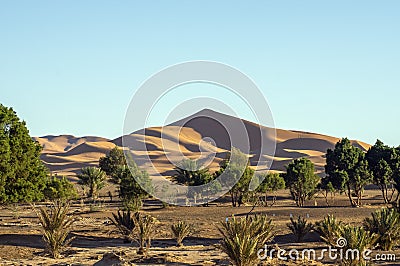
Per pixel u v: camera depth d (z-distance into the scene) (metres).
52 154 194.25
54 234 25.22
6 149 31.67
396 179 66.56
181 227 30.42
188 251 26.73
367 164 67.56
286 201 75.69
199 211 53.75
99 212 55.94
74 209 60.53
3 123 34.06
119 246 30.16
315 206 65.38
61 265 21.42
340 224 25.31
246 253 18.36
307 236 30.38
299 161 68.81
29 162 33.84
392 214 24.86
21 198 33.00
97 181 73.62
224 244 18.86
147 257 23.30
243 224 19.81
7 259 24.00
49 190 51.50
